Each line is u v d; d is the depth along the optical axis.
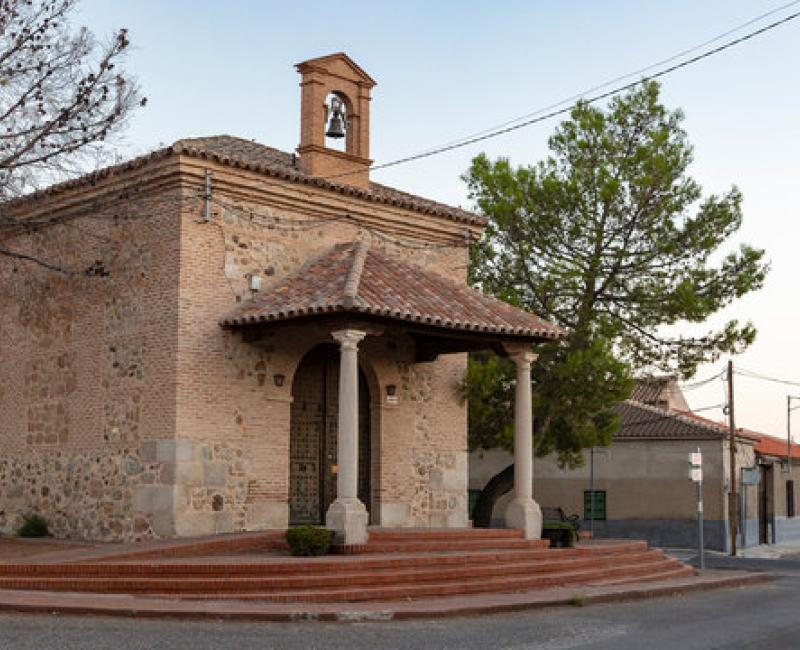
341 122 21.64
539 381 25.42
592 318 25.27
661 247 25.38
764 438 46.03
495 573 16.53
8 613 12.33
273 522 19.02
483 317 19.33
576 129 26.02
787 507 45.56
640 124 26.03
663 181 25.27
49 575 14.73
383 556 16.16
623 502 36.88
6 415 21.39
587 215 25.39
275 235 19.77
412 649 10.80
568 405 24.42
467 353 22.81
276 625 12.23
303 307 17.45
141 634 11.00
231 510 18.45
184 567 14.45
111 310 19.38
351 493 17.17
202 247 18.59
